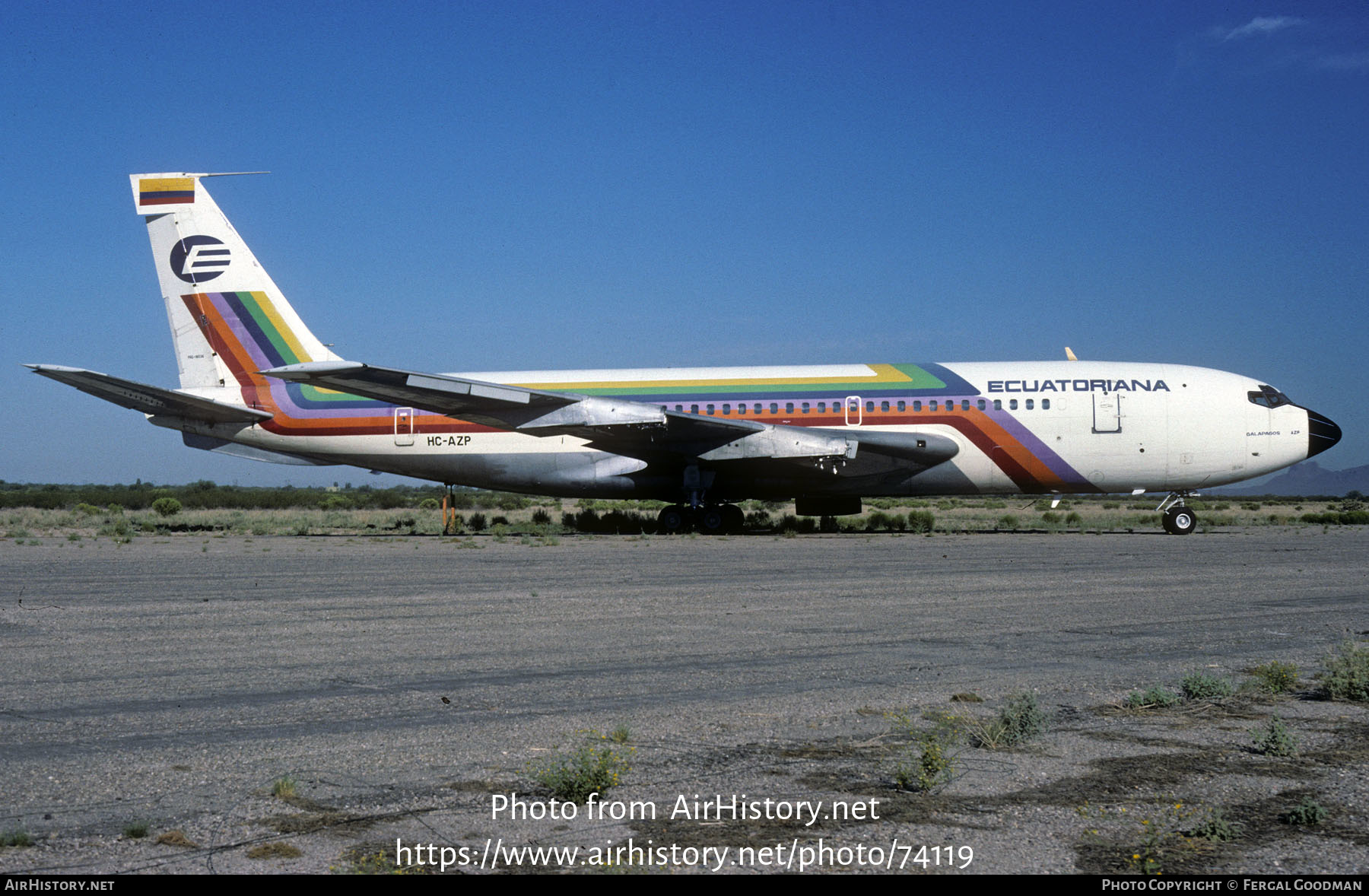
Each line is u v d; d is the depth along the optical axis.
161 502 61.72
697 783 6.19
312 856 5.00
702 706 8.23
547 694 8.72
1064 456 31.84
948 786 6.13
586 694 8.69
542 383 33.75
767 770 6.46
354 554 25.31
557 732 7.37
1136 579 18.36
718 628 12.49
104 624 12.88
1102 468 31.98
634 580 18.27
